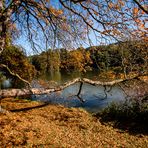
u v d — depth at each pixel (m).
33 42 13.30
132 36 9.28
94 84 13.25
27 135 10.45
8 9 10.09
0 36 9.84
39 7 10.97
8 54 22.98
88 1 9.29
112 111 16.61
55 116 15.66
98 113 17.28
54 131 11.90
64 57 15.14
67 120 14.95
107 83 13.77
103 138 12.10
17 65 23.16
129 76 14.16
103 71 13.15
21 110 16.66
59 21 11.08
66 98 24.38
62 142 10.45
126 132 13.53
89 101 23.75
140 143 11.85
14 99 20.34
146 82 14.77
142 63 12.96
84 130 13.13
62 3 9.51
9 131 10.65
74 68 15.62
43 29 12.03
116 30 9.20
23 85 23.81
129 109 16.16
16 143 9.49
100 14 9.23
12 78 24.94
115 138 12.33
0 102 18.66
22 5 11.15
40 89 8.39
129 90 16.28
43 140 10.23
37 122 13.24
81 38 11.37
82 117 15.83
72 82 12.21
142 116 15.41
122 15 8.77
